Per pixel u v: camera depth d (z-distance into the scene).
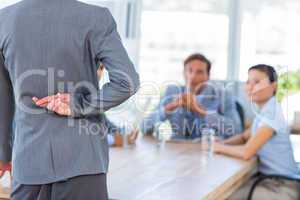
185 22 4.68
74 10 1.63
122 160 2.79
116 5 4.19
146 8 4.62
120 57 1.63
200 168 2.63
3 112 1.81
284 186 2.93
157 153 3.03
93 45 1.63
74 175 1.63
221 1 4.58
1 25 1.69
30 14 1.65
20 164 1.67
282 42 4.42
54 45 1.62
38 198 1.67
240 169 2.64
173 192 2.13
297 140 3.47
